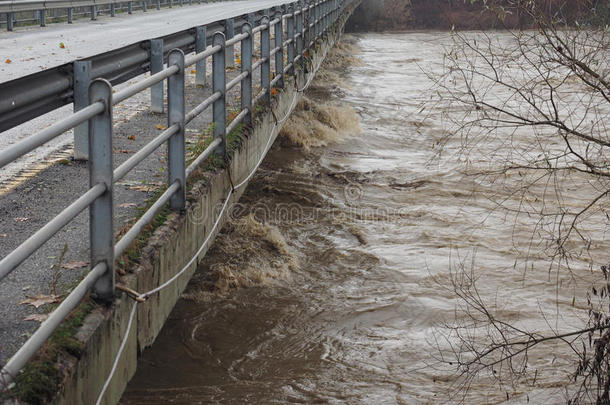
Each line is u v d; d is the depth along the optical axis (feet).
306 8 59.57
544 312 26.08
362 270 29.68
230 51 48.67
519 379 21.15
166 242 18.94
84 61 21.25
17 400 11.09
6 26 83.41
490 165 46.83
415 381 21.12
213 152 27.14
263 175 42.80
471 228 35.45
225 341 22.93
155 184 23.45
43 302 14.58
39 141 11.05
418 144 54.70
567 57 18.49
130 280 16.03
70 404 12.46
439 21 190.39
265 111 37.17
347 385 20.80
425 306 26.32
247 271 27.91
